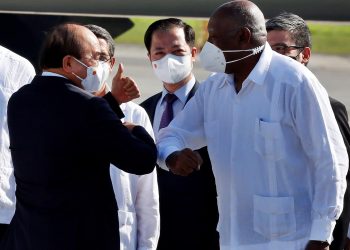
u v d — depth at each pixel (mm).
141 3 12305
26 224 6848
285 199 7039
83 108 6668
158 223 8289
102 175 6848
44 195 6715
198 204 8773
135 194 8250
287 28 8500
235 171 7195
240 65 7105
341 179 6918
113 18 14031
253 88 7062
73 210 6695
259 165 7094
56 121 6668
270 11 12133
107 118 6691
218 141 7355
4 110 8508
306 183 7086
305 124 6934
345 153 6965
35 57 13578
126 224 8078
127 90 7008
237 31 6996
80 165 6715
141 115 8336
